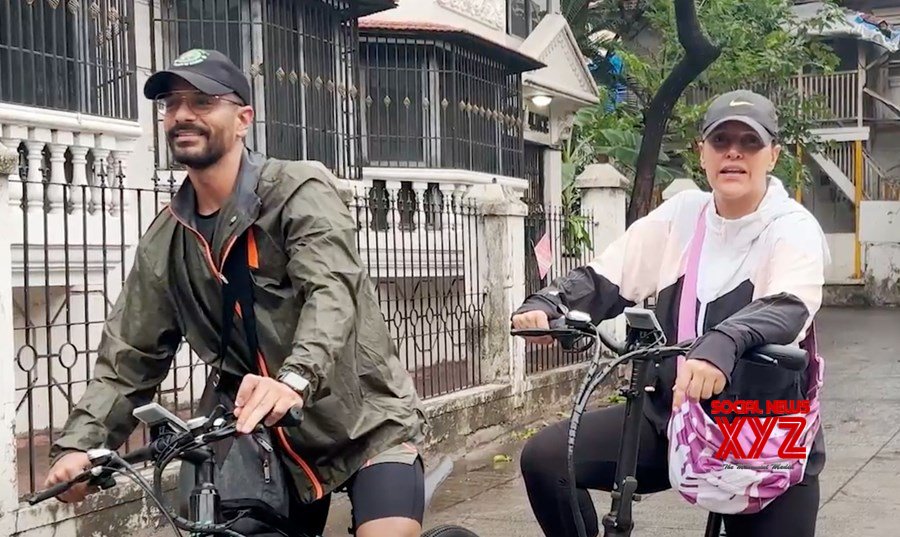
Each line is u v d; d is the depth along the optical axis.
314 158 9.36
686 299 3.37
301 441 2.84
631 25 19.22
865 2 25.81
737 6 16.84
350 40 10.02
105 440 2.94
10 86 6.52
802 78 24.70
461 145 11.39
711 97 17.56
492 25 13.19
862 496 6.52
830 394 10.63
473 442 8.26
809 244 3.16
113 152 7.23
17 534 4.66
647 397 3.44
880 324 18.91
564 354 10.45
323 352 2.60
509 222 8.79
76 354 5.34
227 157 2.81
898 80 26.05
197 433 2.46
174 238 2.95
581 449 3.37
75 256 6.88
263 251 2.84
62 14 6.88
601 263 3.59
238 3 8.70
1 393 4.61
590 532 3.49
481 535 5.89
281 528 2.85
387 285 7.93
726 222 3.31
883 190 24.64
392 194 10.38
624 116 17.45
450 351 8.83
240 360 2.97
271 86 8.77
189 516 2.55
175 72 2.71
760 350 2.89
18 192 6.48
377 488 2.88
